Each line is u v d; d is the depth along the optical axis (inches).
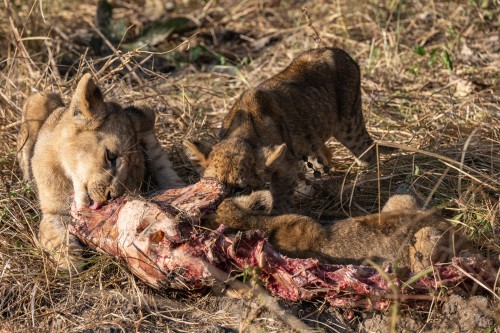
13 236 426.0
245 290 360.8
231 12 852.0
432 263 360.8
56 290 389.7
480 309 344.5
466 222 420.2
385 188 480.7
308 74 517.0
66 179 438.6
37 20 723.4
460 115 566.9
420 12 774.5
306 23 783.7
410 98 606.2
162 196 390.6
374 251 365.7
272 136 469.4
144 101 546.3
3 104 559.5
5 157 519.8
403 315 349.7
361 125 535.2
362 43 729.0
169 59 740.7
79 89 422.9
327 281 348.5
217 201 373.7
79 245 411.2
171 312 366.9
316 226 371.2
